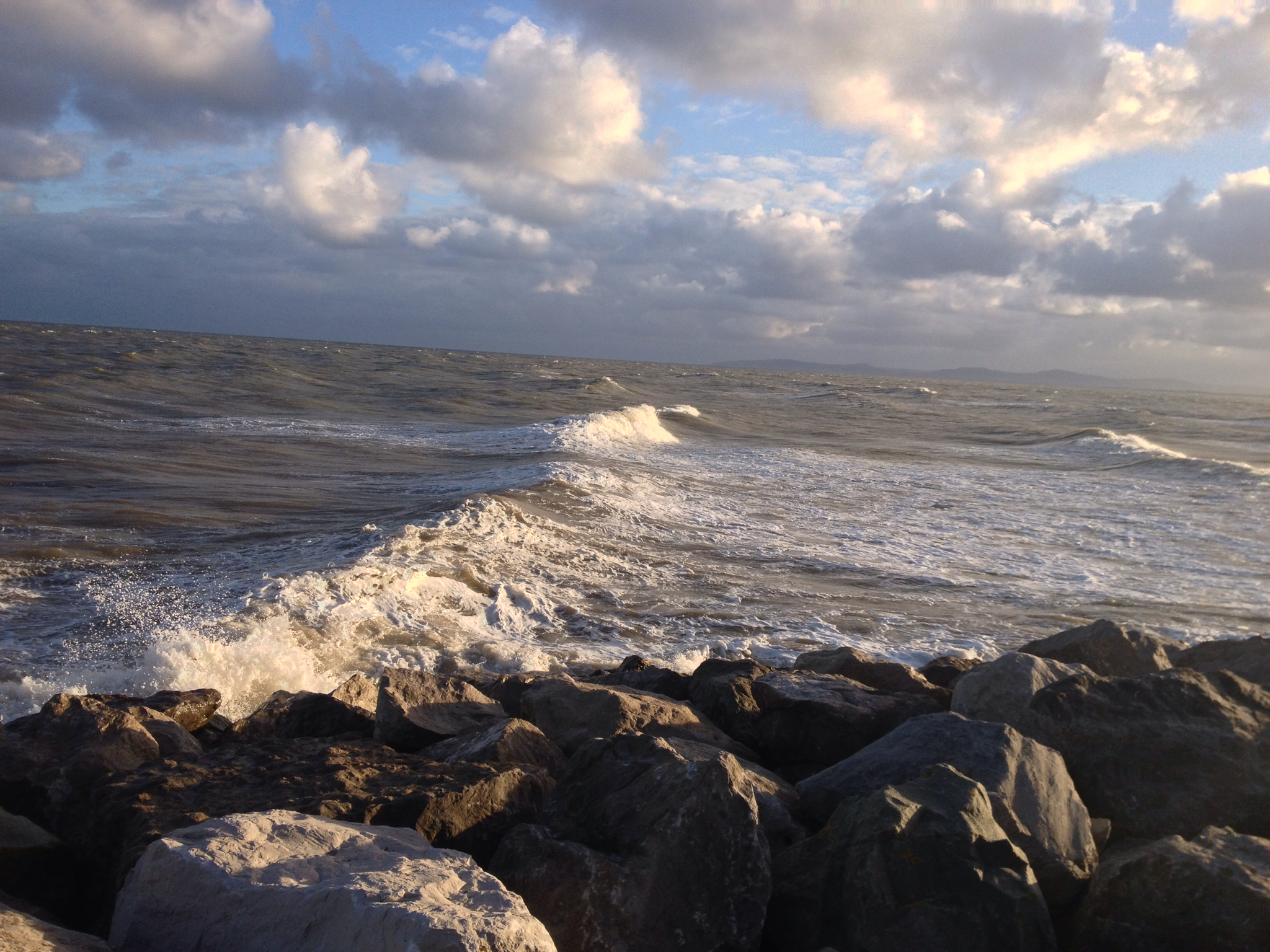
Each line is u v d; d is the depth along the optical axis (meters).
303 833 2.94
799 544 13.74
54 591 9.08
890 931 3.00
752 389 77.69
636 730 4.95
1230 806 3.82
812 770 5.06
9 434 19.83
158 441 20.44
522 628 9.07
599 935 2.93
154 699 5.53
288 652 7.53
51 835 3.52
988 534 15.60
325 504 14.21
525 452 21.59
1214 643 5.80
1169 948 3.04
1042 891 3.29
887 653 8.79
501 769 3.87
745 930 3.09
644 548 12.63
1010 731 3.84
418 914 2.19
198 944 2.49
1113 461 28.03
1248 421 58.06
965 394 89.75
